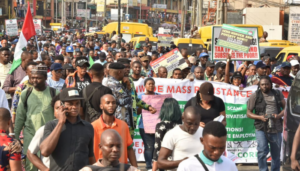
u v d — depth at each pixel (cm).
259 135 943
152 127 943
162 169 662
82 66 873
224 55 1258
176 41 2684
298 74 783
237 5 6119
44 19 12419
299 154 701
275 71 1370
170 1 15400
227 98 1072
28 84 831
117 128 685
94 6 14088
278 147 939
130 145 679
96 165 499
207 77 1288
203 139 493
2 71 1245
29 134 766
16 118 776
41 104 771
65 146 590
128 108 814
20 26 9188
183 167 491
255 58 1216
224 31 1202
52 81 1047
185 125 630
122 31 3588
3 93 831
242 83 1291
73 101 592
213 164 491
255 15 5062
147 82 968
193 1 4897
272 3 5303
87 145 608
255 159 1077
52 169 590
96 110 759
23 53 1059
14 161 573
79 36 3734
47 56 1396
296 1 4819
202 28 2998
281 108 1003
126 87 827
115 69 809
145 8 13988
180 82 1068
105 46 2355
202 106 791
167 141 638
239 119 1072
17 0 11144
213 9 6900
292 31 4659
